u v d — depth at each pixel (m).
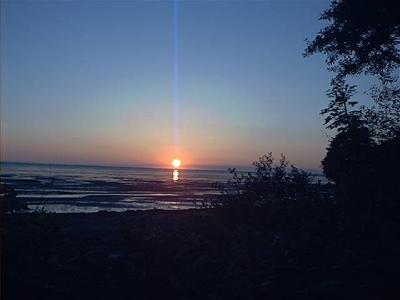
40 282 7.39
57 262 8.27
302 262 8.71
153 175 150.12
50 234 8.49
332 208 11.56
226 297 7.15
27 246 7.93
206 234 11.21
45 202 35.00
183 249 9.68
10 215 8.58
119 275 8.01
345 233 10.20
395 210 11.71
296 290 7.36
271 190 13.02
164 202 39.22
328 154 17.17
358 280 7.65
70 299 7.05
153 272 8.16
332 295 7.02
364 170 13.44
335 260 8.71
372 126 14.78
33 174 111.75
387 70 15.56
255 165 13.70
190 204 37.50
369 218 10.62
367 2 14.11
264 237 10.30
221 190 14.36
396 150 13.62
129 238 10.63
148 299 7.13
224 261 8.88
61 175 112.38
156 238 10.30
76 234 12.92
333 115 17.44
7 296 6.94
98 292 7.31
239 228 10.79
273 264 8.63
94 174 135.62
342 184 13.02
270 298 7.08
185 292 7.37
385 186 12.45
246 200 12.20
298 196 12.25
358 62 15.71
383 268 8.04
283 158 13.70
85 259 8.66
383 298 6.81
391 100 14.47
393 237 9.67
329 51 16.08
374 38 14.82
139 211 23.56
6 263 7.56
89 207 32.59
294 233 10.18
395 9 13.85
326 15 15.81
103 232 13.46
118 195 47.84
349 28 15.02
